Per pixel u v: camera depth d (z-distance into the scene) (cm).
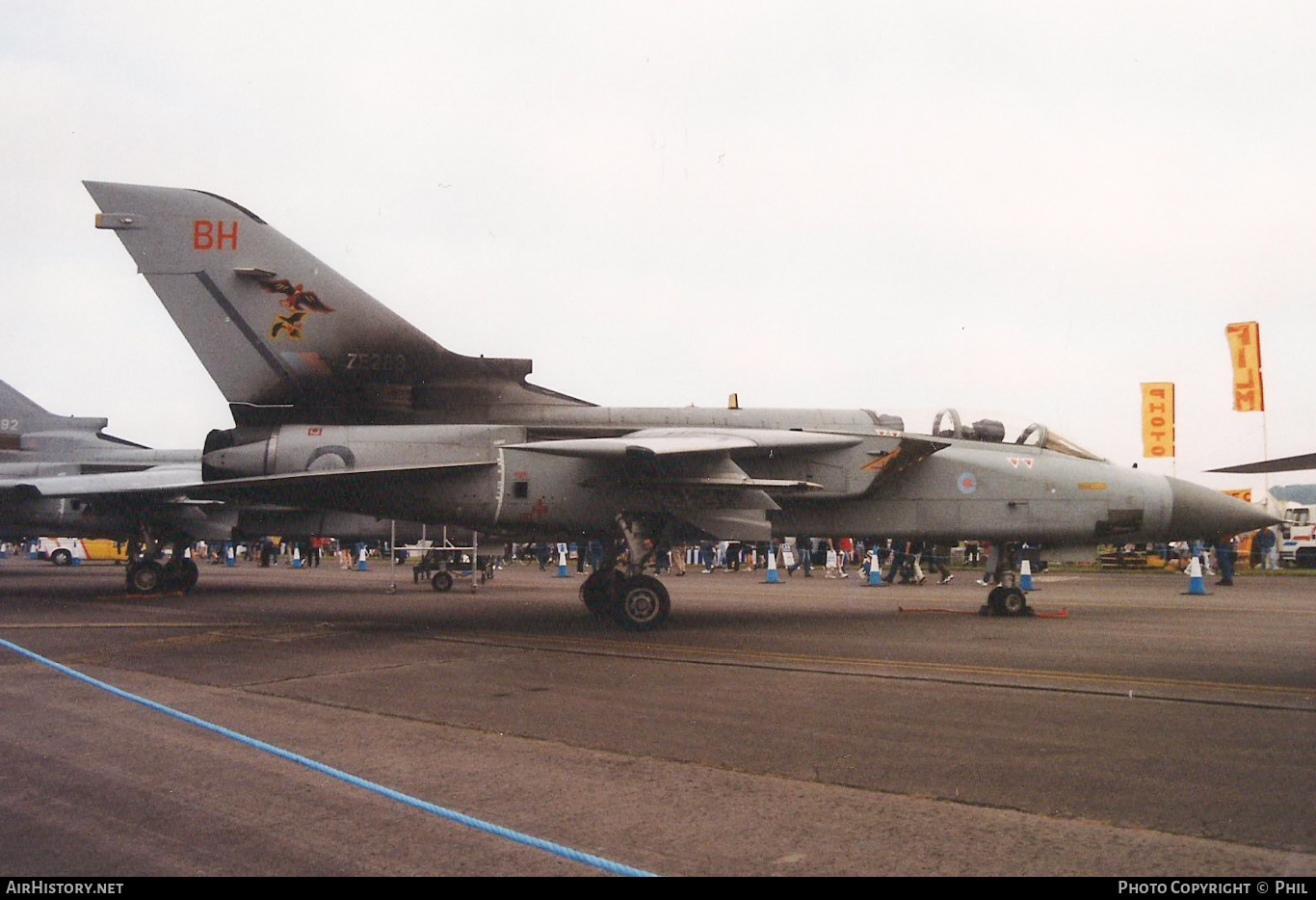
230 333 1327
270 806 493
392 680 861
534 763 570
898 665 948
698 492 1293
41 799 506
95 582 2666
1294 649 1062
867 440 1336
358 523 2189
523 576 3177
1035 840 432
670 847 427
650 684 838
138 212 1317
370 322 1349
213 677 877
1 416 2586
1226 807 478
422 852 425
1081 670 912
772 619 1445
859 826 454
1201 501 1467
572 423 1360
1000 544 1502
